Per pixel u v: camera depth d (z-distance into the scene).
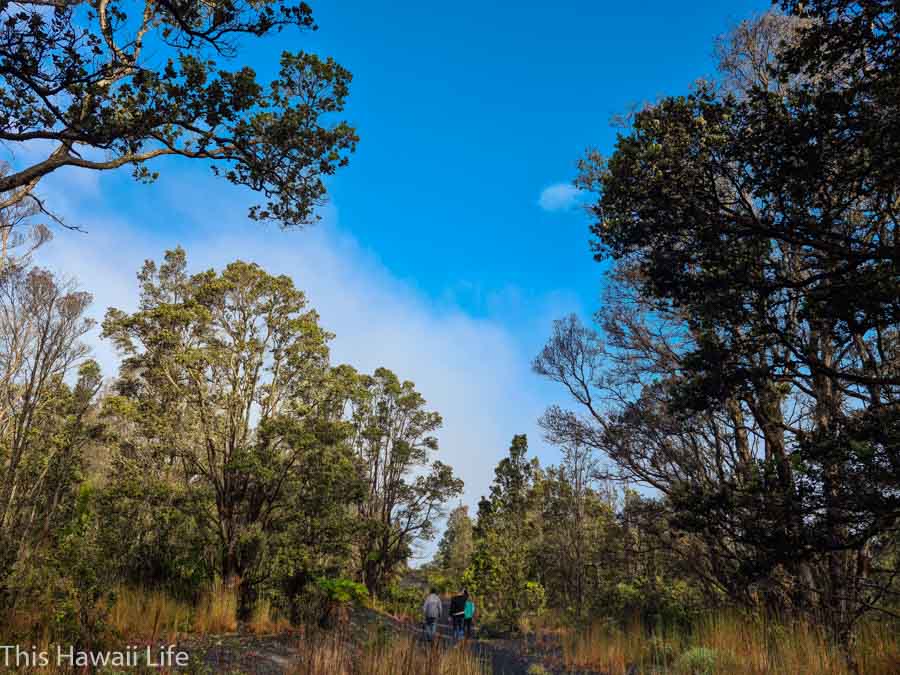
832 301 6.75
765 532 7.68
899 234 7.09
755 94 7.03
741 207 8.23
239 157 7.87
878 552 9.84
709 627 12.05
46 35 5.39
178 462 16.72
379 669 7.58
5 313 17.19
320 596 14.50
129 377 17.33
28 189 8.32
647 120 7.81
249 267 17.44
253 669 9.19
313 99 7.89
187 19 6.64
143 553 15.06
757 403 12.18
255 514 16.36
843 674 7.94
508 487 31.58
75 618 8.69
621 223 8.20
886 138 6.23
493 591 24.80
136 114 6.56
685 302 8.41
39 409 17.62
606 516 22.47
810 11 6.47
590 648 13.19
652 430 15.68
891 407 7.16
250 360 17.06
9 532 11.83
